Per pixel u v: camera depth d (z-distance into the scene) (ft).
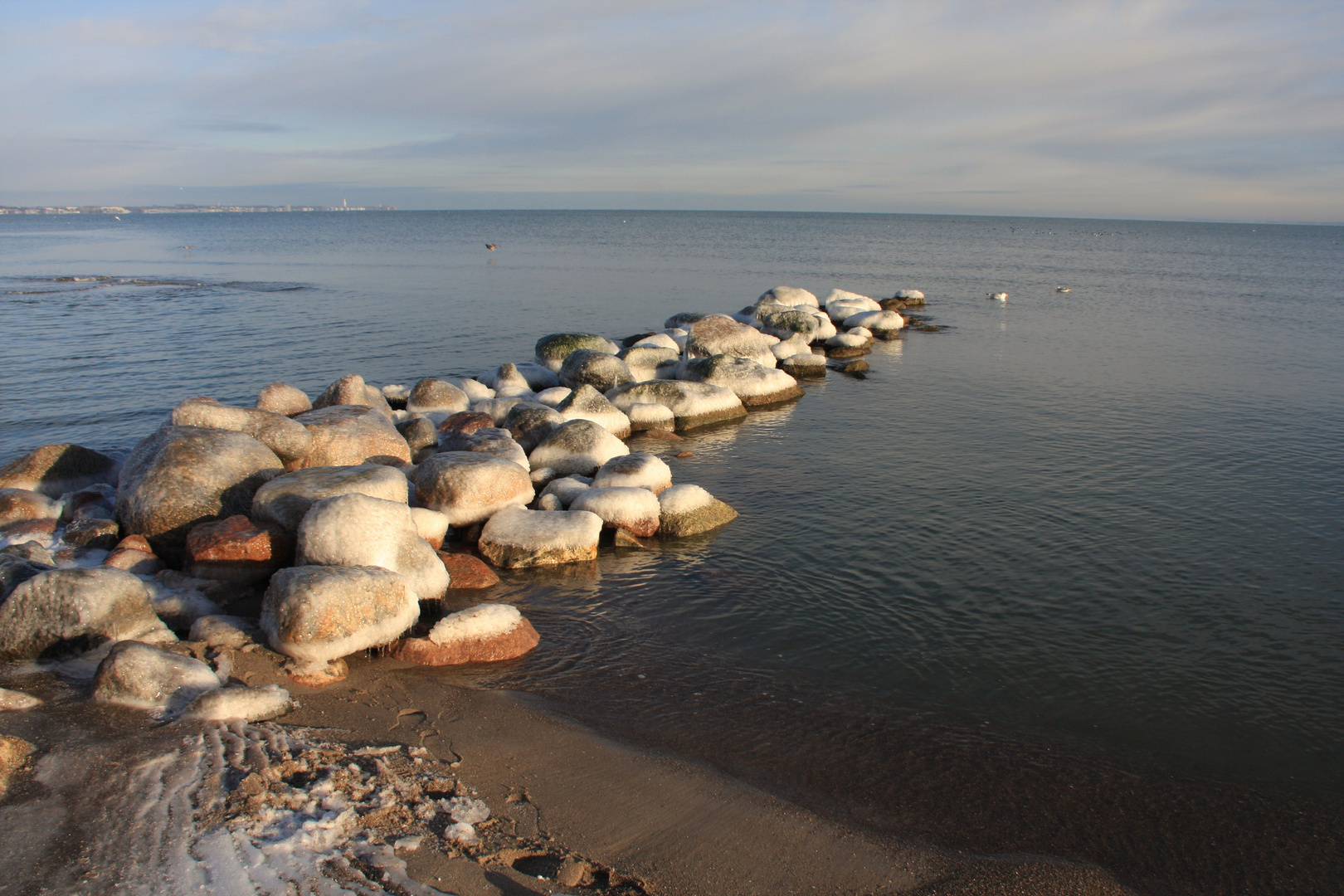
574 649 31.60
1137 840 22.18
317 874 17.47
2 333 104.32
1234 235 615.16
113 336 102.63
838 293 135.85
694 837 20.79
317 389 77.77
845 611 35.12
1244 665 31.30
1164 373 86.33
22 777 19.93
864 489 50.57
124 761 20.90
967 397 76.02
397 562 32.58
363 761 22.52
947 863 20.63
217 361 88.53
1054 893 19.88
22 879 16.44
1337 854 22.04
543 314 126.52
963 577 38.29
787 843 20.88
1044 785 24.31
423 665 29.30
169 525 37.63
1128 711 28.32
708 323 85.05
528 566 39.24
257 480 40.34
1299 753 26.27
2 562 31.55
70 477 46.29
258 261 236.22
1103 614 34.96
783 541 42.65
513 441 50.80
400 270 200.64
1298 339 107.86
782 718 27.27
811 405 74.49
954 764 25.13
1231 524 44.55
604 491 43.32
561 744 24.72
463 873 18.29
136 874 16.81
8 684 25.25
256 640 28.71
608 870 19.24
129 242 357.61
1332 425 64.95
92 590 27.48
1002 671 30.63
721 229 527.81
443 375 84.23
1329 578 38.34
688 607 35.45
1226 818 23.22
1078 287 175.83
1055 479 52.11
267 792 20.04
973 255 283.79
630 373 73.67
